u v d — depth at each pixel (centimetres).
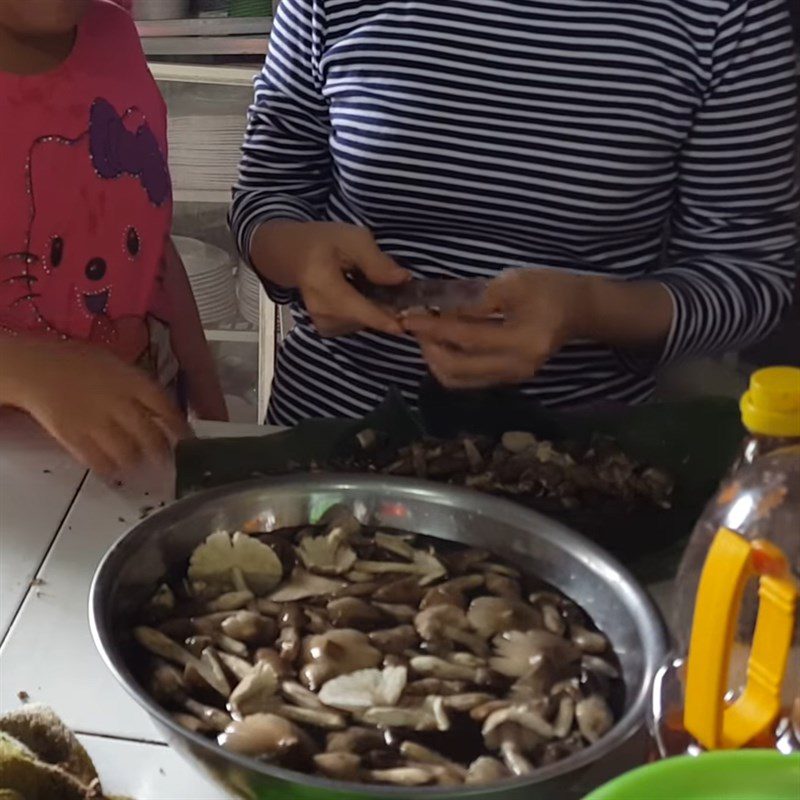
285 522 70
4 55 98
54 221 101
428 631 61
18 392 84
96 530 77
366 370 109
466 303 93
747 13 97
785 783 38
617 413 84
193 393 119
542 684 57
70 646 65
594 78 99
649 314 97
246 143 115
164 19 178
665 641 56
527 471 78
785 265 105
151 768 56
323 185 116
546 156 101
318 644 59
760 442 50
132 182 108
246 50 179
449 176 103
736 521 50
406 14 101
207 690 56
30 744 52
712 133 101
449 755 53
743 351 120
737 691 48
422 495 70
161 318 116
